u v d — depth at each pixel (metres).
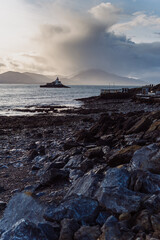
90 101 67.38
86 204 4.52
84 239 3.54
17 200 5.41
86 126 25.98
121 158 7.77
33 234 3.63
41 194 6.84
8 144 17.42
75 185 6.07
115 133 16.64
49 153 13.23
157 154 6.02
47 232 3.85
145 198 4.32
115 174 5.22
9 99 79.38
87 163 8.62
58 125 28.59
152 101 46.25
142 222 3.69
